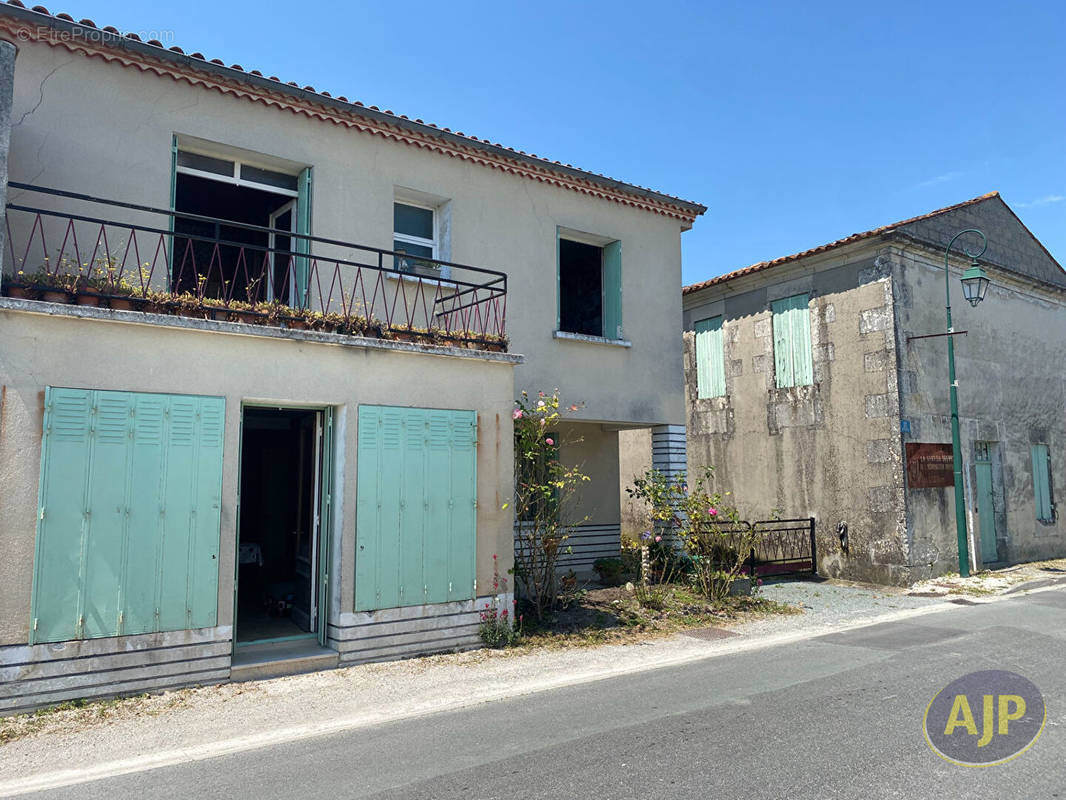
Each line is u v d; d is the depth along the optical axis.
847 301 13.50
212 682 6.48
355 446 7.38
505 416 8.48
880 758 4.71
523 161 10.62
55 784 4.54
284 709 5.96
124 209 7.73
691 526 11.28
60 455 5.92
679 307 12.52
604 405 11.41
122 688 6.05
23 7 7.09
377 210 9.44
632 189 11.76
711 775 4.45
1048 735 5.12
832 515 13.51
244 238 10.39
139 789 4.45
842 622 9.58
